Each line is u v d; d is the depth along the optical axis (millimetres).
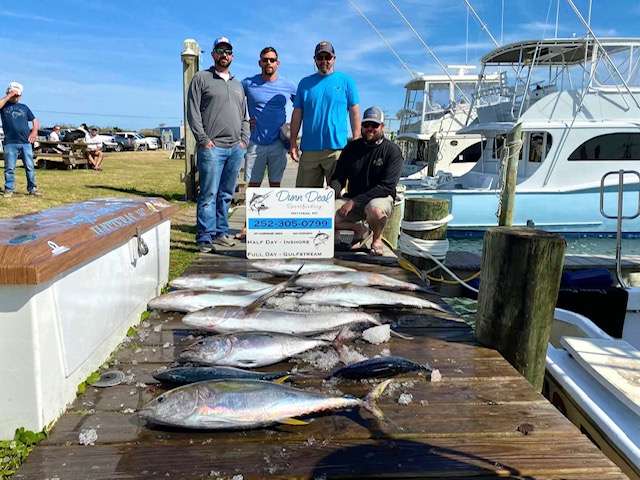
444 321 3414
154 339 2906
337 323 2992
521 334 2795
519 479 1743
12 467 1751
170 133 56625
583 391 2625
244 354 2520
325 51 5250
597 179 9484
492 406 2232
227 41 4910
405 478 1736
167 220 3977
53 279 1977
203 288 3686
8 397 1874
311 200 4836
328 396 2082
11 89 9195
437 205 4992
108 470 1729
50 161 18234
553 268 2719
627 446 2166
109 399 2197
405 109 16031
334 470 1760
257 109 5906
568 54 10438
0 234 2088
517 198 9391
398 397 2297
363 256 5305
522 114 9734
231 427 1957
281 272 4293
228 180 5551
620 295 4734
